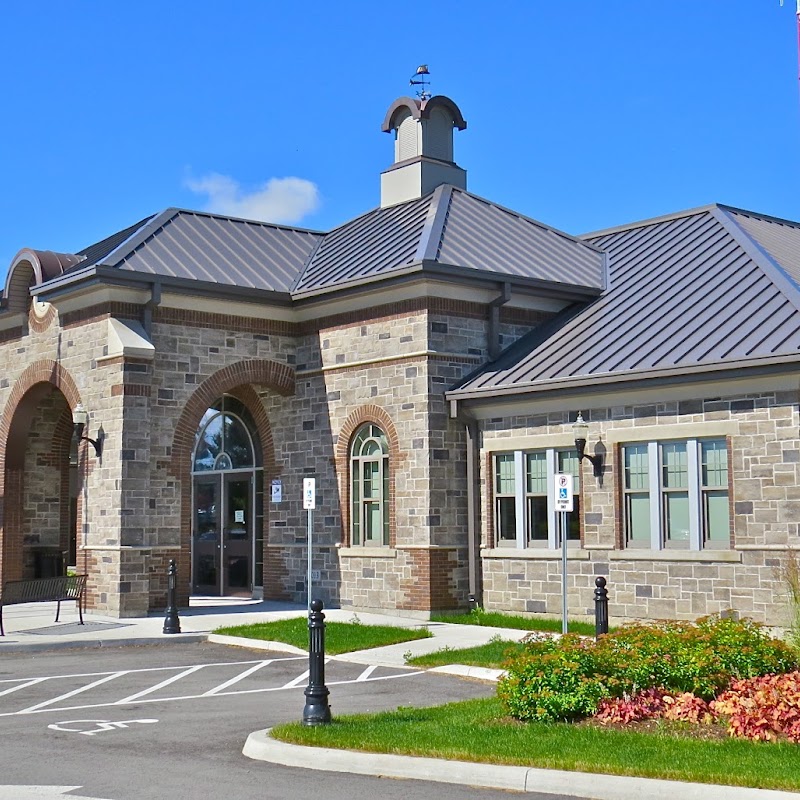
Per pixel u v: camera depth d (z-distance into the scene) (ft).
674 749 31.53
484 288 73.10
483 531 70.69
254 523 84.43
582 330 72.49
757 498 57.57
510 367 71.10
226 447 87.20
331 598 76.43
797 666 39.17
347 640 59.82
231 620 68.85
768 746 31.76
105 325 73.31
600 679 37.27
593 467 64.64
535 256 79.87
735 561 58.18
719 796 27.43
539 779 29.76
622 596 63.00
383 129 95.25
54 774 32.01
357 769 32.32
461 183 93.66
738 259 72.95
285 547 80.33
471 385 70.69
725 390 59.00
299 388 79.56
